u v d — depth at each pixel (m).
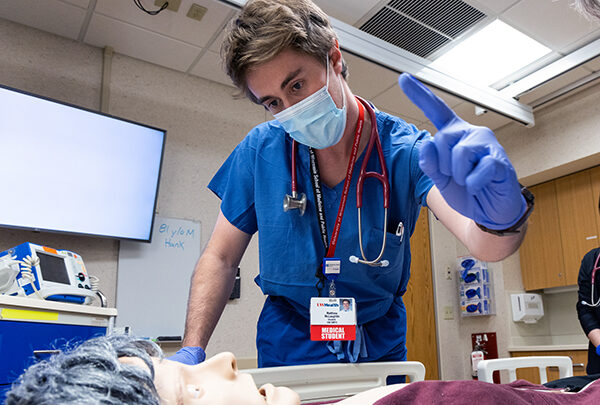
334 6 2.84
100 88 3.06
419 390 0.71
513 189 0.61
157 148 3.02
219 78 3.48
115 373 0.52
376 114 1.31
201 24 2.91
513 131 4.21
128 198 2.88
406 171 1.22
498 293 4.24
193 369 0.63
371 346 1.26
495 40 3.17
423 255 4.30
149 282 2.98
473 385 0.70
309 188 1.29
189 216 3.23
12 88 2.51
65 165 2.66
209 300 1.22
